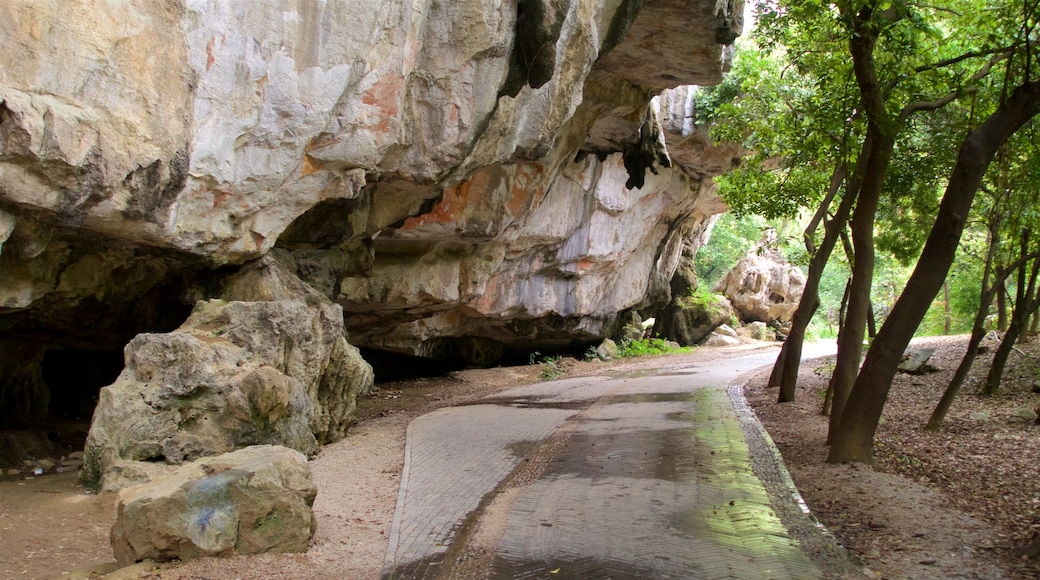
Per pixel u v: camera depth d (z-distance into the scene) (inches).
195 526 281.6
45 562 288.5
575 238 1045.2
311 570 278.2
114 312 497.4
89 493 371.2
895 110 530.6
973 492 372.8
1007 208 620.7
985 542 296.2
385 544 313.7
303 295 531.5
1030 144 558.9
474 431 573.3
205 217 430.6
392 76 481.4
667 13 645.9
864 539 308.0
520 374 1058.1
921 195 748.6
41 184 335.0
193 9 377.7
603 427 584.7
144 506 279.0
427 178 546.9
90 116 341.1
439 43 502.3
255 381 411.8
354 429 596.7
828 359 1066.1
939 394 680.4
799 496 373.7
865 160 581.6
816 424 581.3
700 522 334.0
